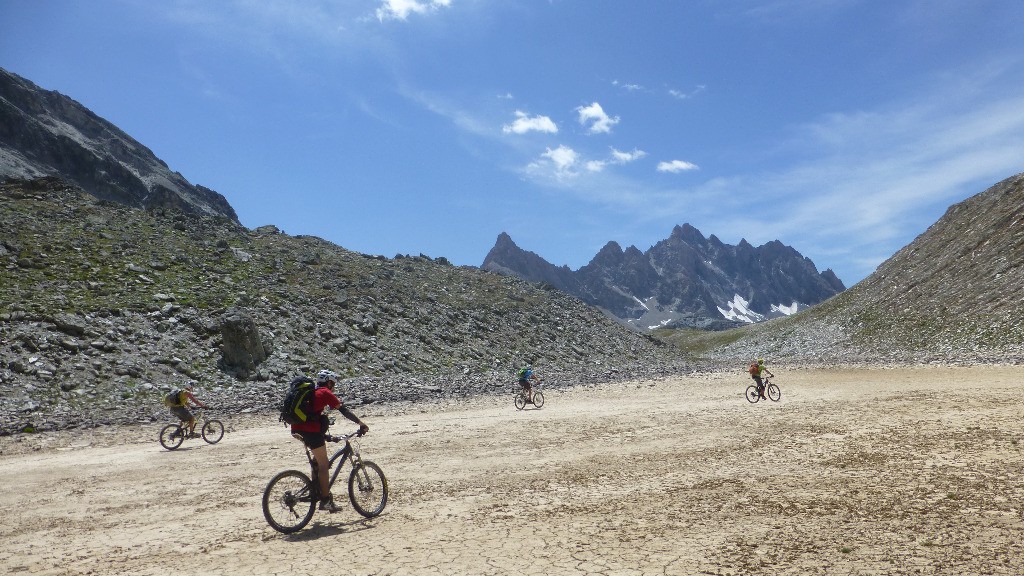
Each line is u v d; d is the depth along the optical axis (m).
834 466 14.07
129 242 62.41
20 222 60.12
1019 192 119.69
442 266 99.94
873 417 22.59
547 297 99.50
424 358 57.28
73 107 194.38
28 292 44.50
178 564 8.70
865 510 10.06
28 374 33.75
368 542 9.34
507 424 25.45
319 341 52.25
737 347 152.38
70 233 60.47
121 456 20.36
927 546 8.04
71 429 26.50
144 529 11.25
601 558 8.02
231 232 80.25
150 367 38.69
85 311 43.00
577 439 20.62
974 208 133.75
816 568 7.36
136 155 193.25
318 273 71.44
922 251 136.75
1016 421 19.16
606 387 45.56
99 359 37.41
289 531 10.30
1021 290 86.06
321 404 10.47
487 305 82.12
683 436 20.30
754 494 11.67
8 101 164.12
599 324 96.75
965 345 78.69
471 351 64.06
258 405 33.09
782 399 32.81
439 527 10.15
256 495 13.84
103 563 9.04
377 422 27.42
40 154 154.12
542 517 10.59
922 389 33.88
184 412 21.92
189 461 19.08
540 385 47.78
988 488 11.04
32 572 8.82
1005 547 7.80
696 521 9.85
